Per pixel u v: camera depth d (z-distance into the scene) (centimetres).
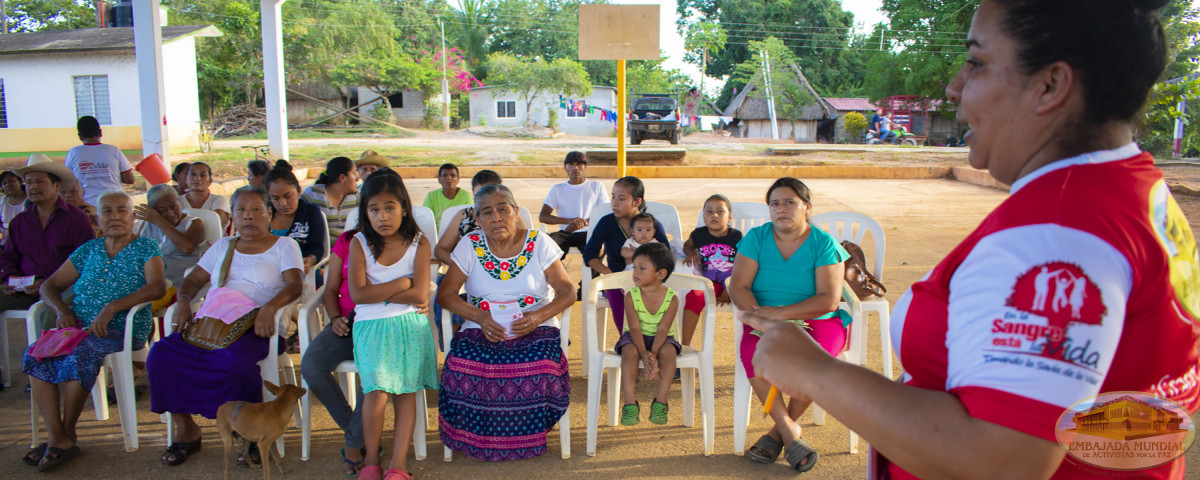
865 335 413
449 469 317
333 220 516
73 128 1884
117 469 316
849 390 92
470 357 321
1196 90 959
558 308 332
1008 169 99
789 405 332
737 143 2688
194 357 314
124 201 355
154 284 350
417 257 320
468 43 4431
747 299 326
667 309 335
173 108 1880
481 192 335
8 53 1809
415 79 3075
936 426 84
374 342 301
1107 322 78
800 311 314
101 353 326
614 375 355
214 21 2945
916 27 2820
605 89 3303
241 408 285
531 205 1162
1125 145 92
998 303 83
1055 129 91
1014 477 81
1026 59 91
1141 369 84
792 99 3603
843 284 346
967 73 101
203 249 450
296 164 1634
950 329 90
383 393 301
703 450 330
